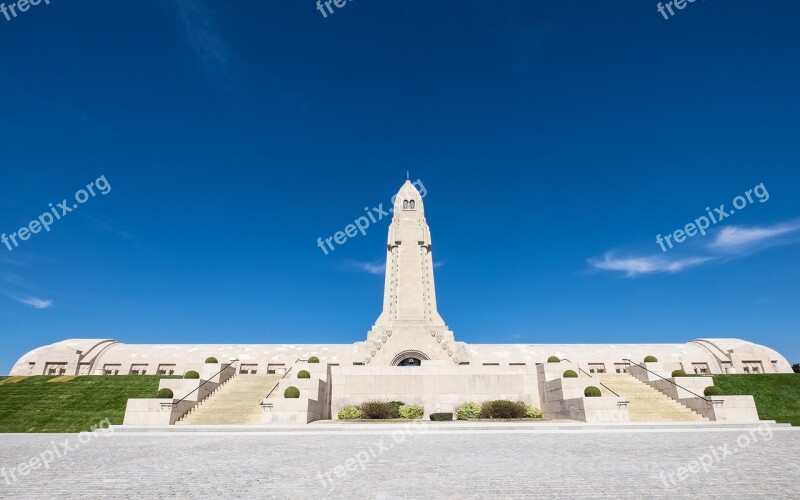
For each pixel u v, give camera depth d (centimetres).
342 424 2572
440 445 1703
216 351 5997
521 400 3481
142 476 1124
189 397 3117
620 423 2406
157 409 2723
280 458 1414
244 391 3478
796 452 1459
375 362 4512
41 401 3509
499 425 2320
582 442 1762
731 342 6247
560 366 3375
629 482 1002
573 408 2816
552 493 905
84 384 3922
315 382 3092
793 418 3219
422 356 4544
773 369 5994
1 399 3534
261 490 959
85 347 5844
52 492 961
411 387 3506
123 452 1588
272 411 2719
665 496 877
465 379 3528
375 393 3484
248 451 1593
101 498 904
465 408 3173
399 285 4925
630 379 3644
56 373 5578
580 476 1070
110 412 3303
